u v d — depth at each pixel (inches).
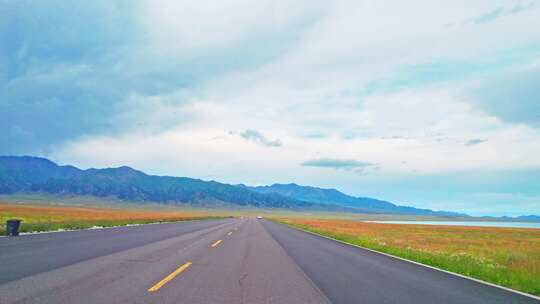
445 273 589.9
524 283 513.0
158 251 767.7
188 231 1496.1
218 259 677.3
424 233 2460.6
